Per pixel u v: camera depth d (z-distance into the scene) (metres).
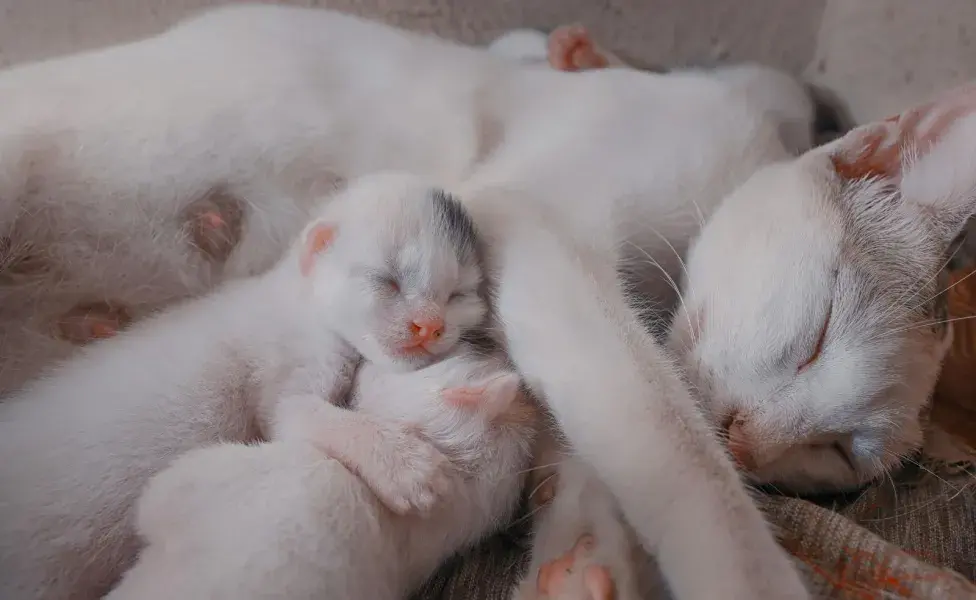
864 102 0.35
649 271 0.28
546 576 0.22
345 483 0.21
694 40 0.38
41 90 0.26
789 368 0.25
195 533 0.21
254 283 0.26
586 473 0.23
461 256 0.24
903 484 0.27
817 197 0.26
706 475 0.22
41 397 0.23
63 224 0.26
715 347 0.25
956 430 0.29
